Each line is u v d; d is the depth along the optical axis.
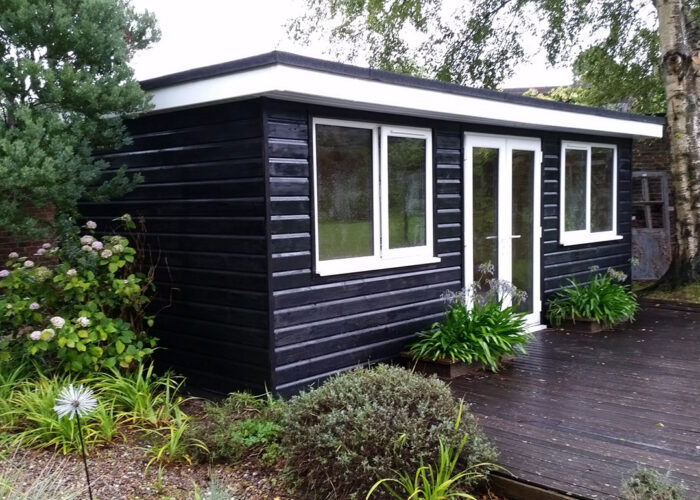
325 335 4.67
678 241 8.44
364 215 5.01
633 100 12.74
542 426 3.87
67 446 3.62
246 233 4.36
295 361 4.45
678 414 4.07
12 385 4.19
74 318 4.50
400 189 5.30
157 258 5.07
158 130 4.93
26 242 6.46
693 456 3.35
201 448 3.51
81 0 4.50
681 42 8.03
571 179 7.48
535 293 6.96
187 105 4.51
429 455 2.96
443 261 5.76
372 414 3.05
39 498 2.75
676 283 8.45
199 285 4.76
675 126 8.21
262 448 3.55
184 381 4.88
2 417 3.89
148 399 4.09
